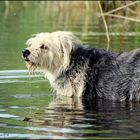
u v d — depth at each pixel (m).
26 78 14.86
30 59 13.34
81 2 36.69
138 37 22.28
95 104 12.17
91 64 13.34
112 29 25.09
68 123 10.09
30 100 12.38
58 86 13.45
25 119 10.46
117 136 9.12
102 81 13.07
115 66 13.17
